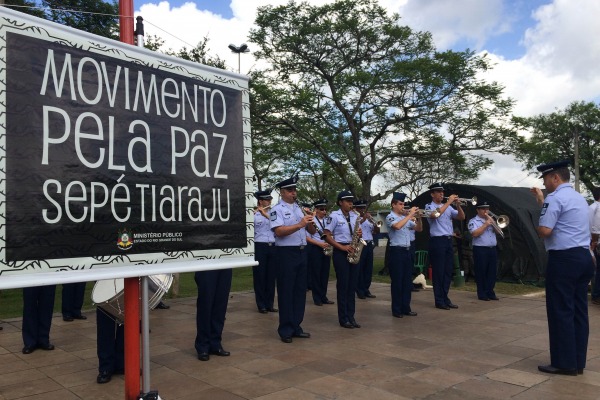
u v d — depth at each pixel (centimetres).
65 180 294
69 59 302
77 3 1267
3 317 796
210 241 367
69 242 293
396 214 789
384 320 755
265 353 563
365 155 1875
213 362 528
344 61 1714
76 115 302
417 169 1839
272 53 1712
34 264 279
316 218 921
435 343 604
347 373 486
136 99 332
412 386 446
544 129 3859
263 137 1742
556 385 447
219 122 381
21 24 283
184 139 356
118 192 317
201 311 539
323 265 919
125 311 339
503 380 461
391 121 1703
